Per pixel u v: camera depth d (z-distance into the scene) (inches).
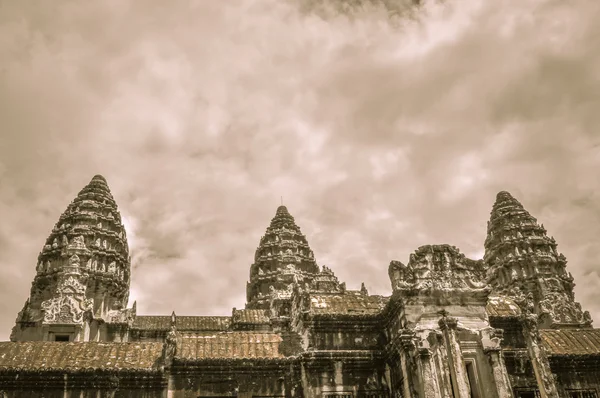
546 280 3056.1
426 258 1380.4
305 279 3577.8
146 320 2645.2
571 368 1443.2
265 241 3821.4
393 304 1380.4
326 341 1406.3
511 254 3228.3
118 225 3063.5
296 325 1583.4
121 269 2928.2
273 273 3558.1
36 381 1264.8
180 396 1295.5
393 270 1382.9
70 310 2329.0
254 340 1459.2
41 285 2642.7
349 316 1434.5
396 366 1309.1
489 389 1235.9
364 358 1378.0
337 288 2640.3
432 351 1224.8
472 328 1309.1
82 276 2503.7
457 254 1406.3
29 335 2359.7
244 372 1341.0
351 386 1352.1
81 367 1289.4
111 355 1370.6
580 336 1573.6
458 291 1341.0
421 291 1330.0
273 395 1323.8
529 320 1317.7
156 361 1342.3
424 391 1162.0
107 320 2551.7
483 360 1267.2
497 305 1544.0
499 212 3444.9
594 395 1417.3
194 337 1455.5
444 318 1210.6
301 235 3887.8
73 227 2874.0
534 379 1384.1
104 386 1283.2
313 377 1347.2
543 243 3233.3
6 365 1275.8
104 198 3129.9
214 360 1333.7
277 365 1355.8
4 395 1245.7
